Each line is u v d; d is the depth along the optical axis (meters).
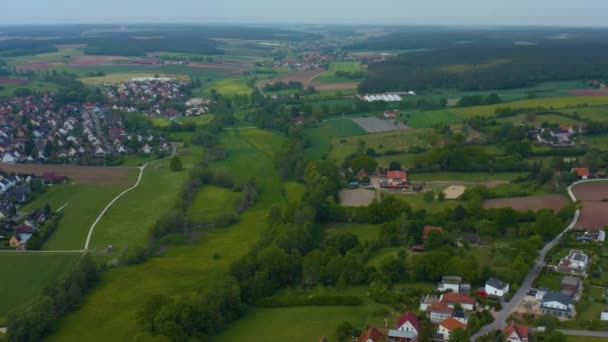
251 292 169.75
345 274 177.50
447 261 178.50
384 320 155.88
